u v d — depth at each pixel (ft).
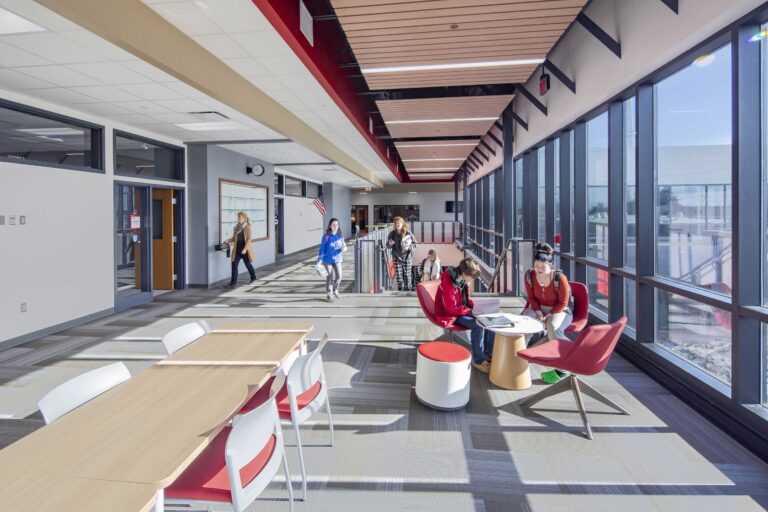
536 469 8.41
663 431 9.84
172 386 6.96
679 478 8.09
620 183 15.64
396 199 85.87
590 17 15.67
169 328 18.76
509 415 10.66
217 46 13.30
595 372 9.82
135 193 25.18
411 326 19.03
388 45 15.64
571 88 17.67
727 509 7.23
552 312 12.57
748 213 9.46
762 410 9.27
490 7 12.94
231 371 7.61
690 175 11.75
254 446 5.76
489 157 38.99
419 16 13.44
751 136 9.40
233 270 29.40
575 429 9.95
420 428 10.00
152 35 12.46
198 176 28.02
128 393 6.69
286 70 15.47
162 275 28.12
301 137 26.78
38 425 10.17
